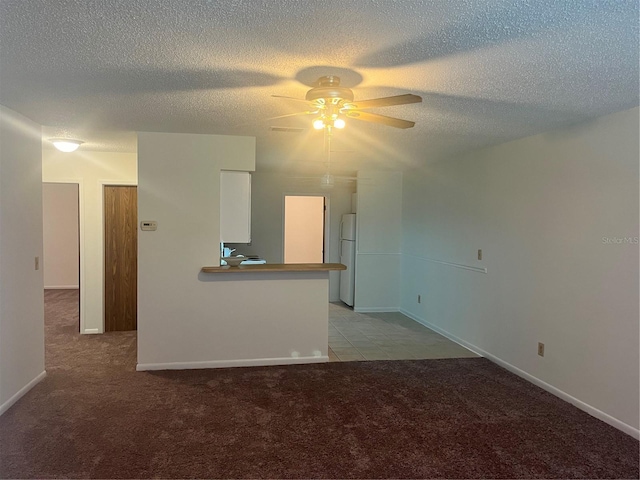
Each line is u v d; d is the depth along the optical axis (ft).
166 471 7.65
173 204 12.70
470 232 15.38
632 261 9.09
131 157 17.12
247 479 7.48
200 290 12.98
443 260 17.39
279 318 13.55
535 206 12.01
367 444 8.70
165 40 6.13
